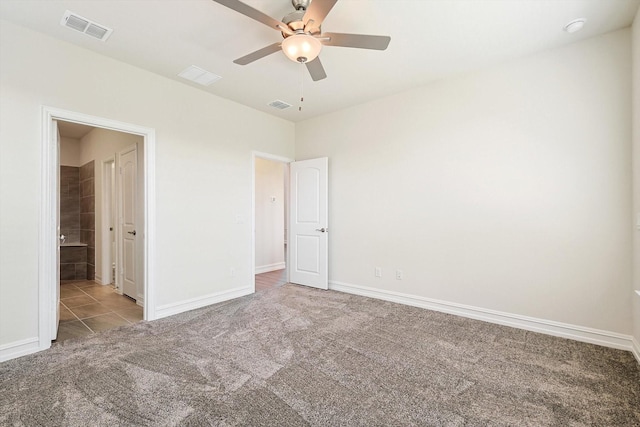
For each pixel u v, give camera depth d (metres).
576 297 2.72
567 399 1.85
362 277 4.18
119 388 1.94
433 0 2.13
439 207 3.49
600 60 2.59
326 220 4.48
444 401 1.83
